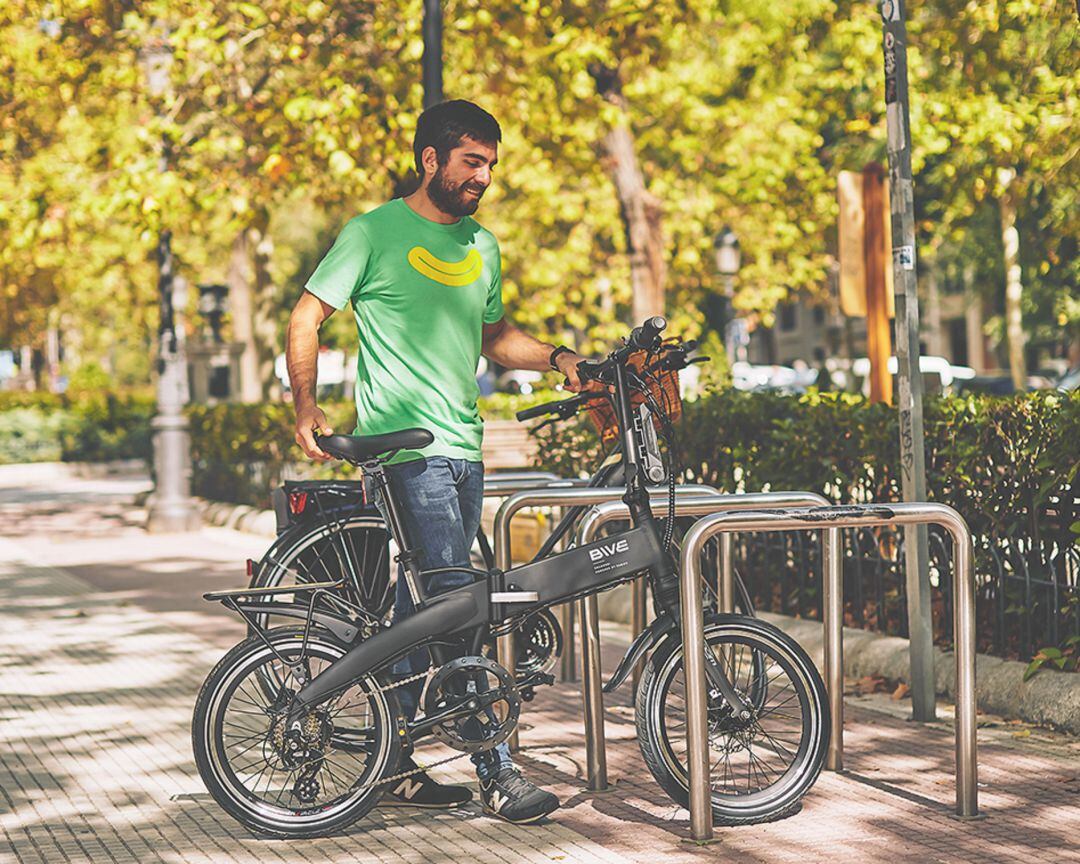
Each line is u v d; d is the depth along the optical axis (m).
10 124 17.84
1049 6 13.97
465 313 5.77
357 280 5.68
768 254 32.22
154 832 5.73
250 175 15.78
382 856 5.38
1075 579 7.26
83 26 15.83
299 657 5.64
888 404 8.77
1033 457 7.41
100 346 54.09
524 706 7.90
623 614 10.53
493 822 5.76
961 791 5.63
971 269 38.59
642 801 6.01
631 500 5.73
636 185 19.17
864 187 11.18
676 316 33.88
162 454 19.50
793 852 5.27
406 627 5.62
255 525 18.67
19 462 39.12
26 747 7.20
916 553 7.32
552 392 16.91
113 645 10.18
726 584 7.01
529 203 27.73
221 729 5.60
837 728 6.39
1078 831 5.44
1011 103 17.69
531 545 11.77
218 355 27.52
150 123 15.31
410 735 5.69
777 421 9.38
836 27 18.81
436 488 5.70
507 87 16.06
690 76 25.09
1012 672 7.33
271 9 14.80
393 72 14.77
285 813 5.61
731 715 5.70
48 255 25.09
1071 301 35.22
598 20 15.23
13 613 11.84
